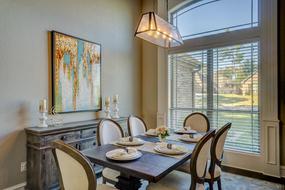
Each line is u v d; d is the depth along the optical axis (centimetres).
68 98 334
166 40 282
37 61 297
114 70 429
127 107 461
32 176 272
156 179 154
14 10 273
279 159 333
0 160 260
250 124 366
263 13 346
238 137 378
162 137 254
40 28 301
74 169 151
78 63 351
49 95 311
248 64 367
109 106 402
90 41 374
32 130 266
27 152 280
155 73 480
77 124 313
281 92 335
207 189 286
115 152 200
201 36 421
